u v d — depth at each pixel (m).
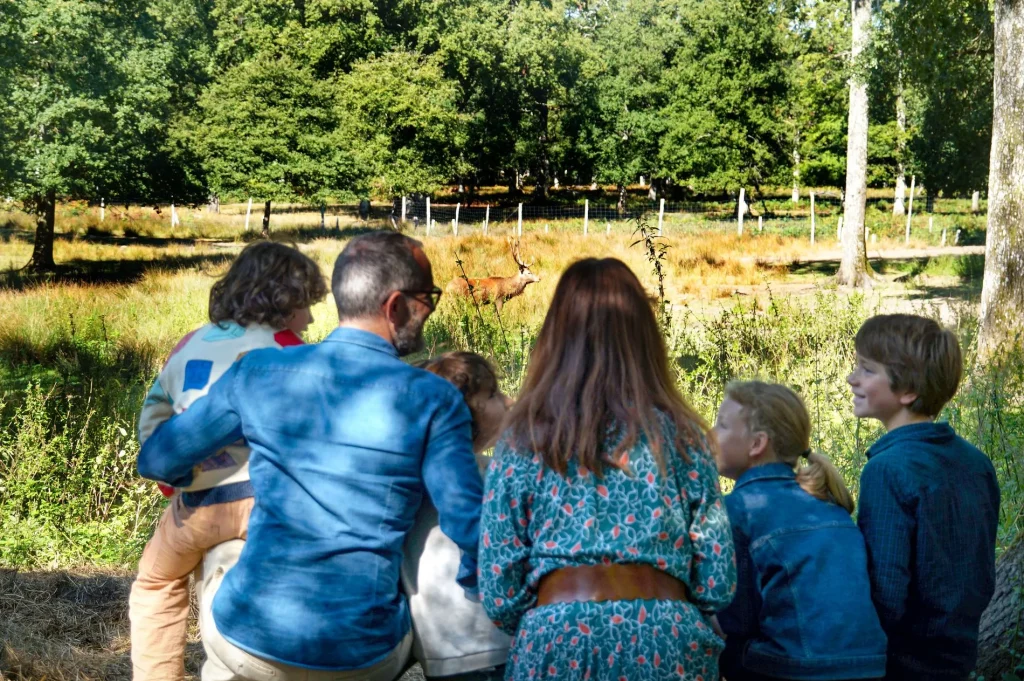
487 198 62.22
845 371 8.04
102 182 25.59
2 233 33.91
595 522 2.01
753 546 2.43
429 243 25.67
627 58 53.28
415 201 49.75
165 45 26.77
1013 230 10.03
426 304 2.45
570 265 2.19
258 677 2.26
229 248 32.03
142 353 11.57
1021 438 5.27
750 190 44.72
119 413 7.99
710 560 2.06
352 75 40.34
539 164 58.47
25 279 23.33
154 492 6.11
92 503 6.21
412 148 39.56
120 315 14.84
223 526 2.55
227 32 44.75
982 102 17.64
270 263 2.69
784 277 22.27
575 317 2.12
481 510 2.18
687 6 44.03
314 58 42.66
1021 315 10.03
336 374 2.31
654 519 2.00
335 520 2.24
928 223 38.09
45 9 22.41
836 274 21.86
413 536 2.43
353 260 2.40
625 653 1.95
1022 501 4.36
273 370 2.36
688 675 1.98
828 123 45.09
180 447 2.42
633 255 24.08
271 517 2.29
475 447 2.58
